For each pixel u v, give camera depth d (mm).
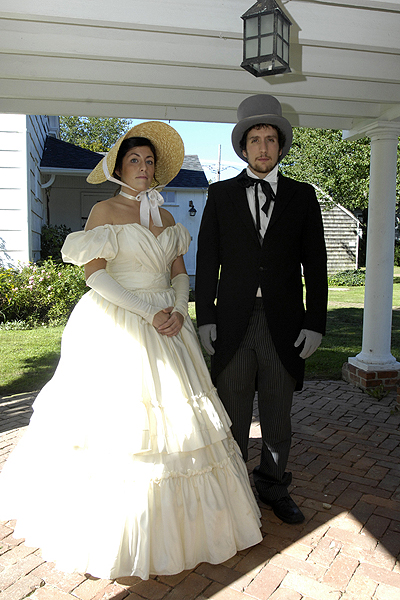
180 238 2482
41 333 7531
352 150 17406
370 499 2721
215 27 2588
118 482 1932
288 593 1967
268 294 2348
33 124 9602
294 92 3639
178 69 3469
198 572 2096
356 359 4906
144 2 2479
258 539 2213
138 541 1896
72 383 2145
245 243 2373
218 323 2436
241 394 2463
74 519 1959
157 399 2078
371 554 2227
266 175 2422
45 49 2822
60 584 2023
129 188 2410
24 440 2279
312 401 4445
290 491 2814
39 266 9242
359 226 18641
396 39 2822
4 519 2283
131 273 2305
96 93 3787
